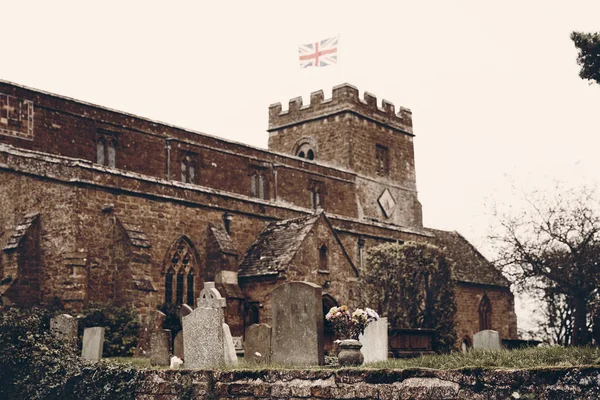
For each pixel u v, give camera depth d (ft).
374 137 175.83
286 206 127.24
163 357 62.95
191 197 110.52
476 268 175.52
